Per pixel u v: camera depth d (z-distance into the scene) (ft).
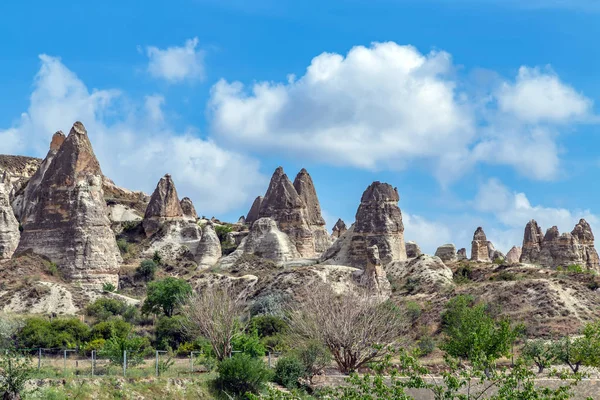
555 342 225.76
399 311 245.65
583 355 204.13
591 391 170.91
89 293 324.39
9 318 258.37
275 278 333.62
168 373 184.03
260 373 181.47
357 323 205.87
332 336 200.54
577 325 264.52
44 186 358.64
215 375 185.26
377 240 391.86
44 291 312.50
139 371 183.52
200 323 212.43
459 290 305.73
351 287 282.36
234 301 245.04
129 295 350.64
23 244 353.10
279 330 262.06
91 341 239.71
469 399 124.67
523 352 205.67
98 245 348.59
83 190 355.15
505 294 290.15
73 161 359.25
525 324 268.62
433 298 305.32
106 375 174.29
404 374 130.93
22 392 151.53
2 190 377.91
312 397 179.42
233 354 204.95
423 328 268.62
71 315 298.56
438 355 238.68
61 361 203.00
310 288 288.10
